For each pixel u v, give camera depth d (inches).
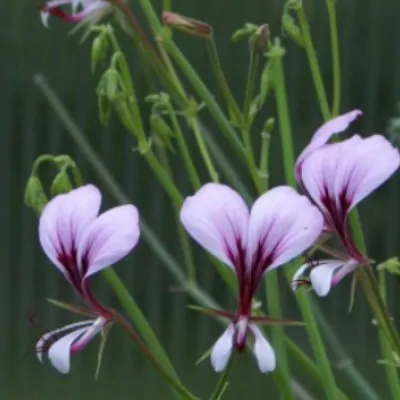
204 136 29.7
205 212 24.6
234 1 78.2
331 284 24.9
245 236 24.6
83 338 24.9
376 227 78.7
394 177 78.0
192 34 27.0
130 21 27.3
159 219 80.4
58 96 81.3
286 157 27.3
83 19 27.5
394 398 26.5
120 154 80.5
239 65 77.6
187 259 29.8
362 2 78.6
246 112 27.0
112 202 80.4
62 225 25.2
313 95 76.9
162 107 28.8
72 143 81.1
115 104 26.9
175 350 81.1
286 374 26.3
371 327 76.5
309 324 26.5
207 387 79.4
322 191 25.0
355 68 78.8
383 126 78.7
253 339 24.4
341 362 28.3
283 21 27.8
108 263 25.0
